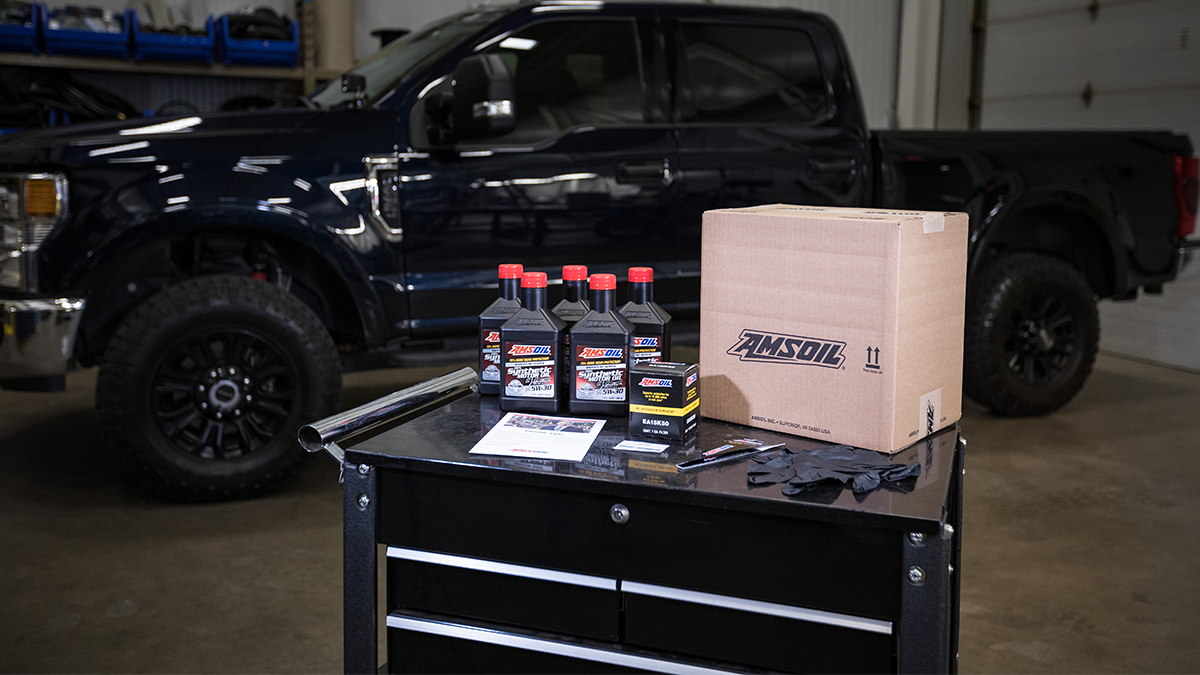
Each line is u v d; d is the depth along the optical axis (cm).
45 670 190
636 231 311
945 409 128
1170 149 377
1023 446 354
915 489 104
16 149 262
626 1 316
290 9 584
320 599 224
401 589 117
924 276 119
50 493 293
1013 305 367
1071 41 604
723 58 327
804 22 338
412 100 291
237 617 215
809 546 101
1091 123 593
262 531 264
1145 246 375
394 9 619
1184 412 409
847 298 118
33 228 258
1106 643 206
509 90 269
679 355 479
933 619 96
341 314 302
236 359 275
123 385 263
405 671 118
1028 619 217
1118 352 550
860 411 119
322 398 279
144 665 193
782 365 125
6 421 378
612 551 108
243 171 270
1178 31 530
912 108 721
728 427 129
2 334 253
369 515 116
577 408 130
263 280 287
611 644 110
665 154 311
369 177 280
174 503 285
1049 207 371
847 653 101
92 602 220
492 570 112
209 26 531
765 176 323
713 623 105
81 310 258
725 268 128
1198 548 260
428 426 125
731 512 103
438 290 292
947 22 692
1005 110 662
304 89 579
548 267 303
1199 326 498
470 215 291
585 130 305
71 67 512
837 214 126
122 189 261
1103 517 283
